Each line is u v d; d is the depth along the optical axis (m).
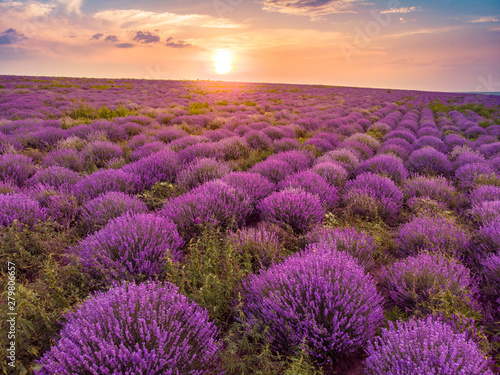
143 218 3.72
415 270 3.11
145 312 2.18
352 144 10.21
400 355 1.97
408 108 33.66
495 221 4.07
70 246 3.67
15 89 28.58
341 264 2.84
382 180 5.82
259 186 5.68
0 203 3.97
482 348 2.26
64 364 1.84
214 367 2.27
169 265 3.03
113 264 3.01
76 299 2.66
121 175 5.80
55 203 4.62
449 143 12.12
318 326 2.38
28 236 3.79
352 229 4.07
